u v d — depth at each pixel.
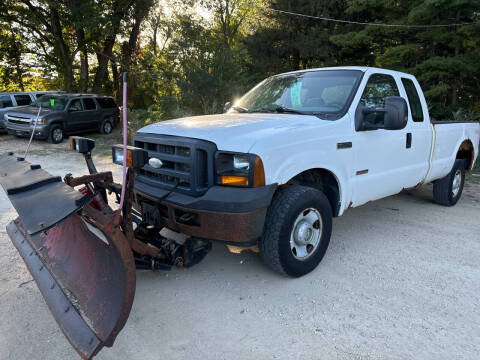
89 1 18.61
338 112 3.86
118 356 2.51
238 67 15.35
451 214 5.68
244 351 2.56
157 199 3.29
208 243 3.51
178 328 2.80
